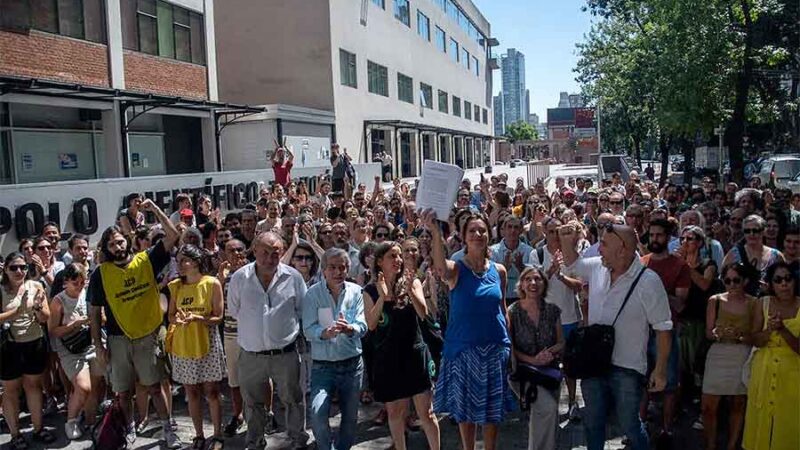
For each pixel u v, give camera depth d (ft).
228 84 106.83
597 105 119.24
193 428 23.71
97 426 21.16
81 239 27.71
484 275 17.98
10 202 38.88
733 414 20.20
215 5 106.73
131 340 21.56
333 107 104.68
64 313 23.11
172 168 78.89
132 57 69.21
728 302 19.74
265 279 20.58
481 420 17.47
